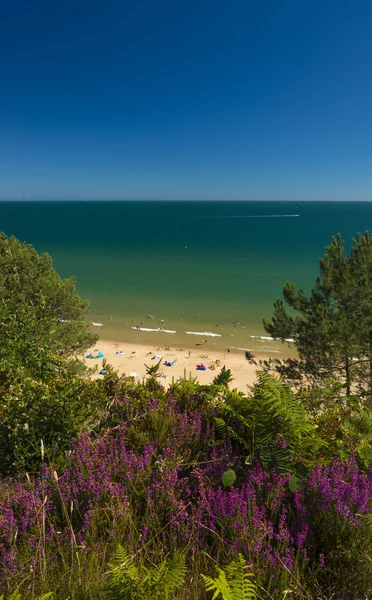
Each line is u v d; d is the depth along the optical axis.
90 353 30.38
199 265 81.94
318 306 13.55
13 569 1.82
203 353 31.38
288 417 2.71
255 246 117.50
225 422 3.12
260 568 1.85
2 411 3.38
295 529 2.10
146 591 1.57
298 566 1.86
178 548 1.97
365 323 12.45
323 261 14.07
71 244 124.94
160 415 3.22
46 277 15.02
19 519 2.23
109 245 122.88
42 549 1.91
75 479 2.48
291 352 31.50
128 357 30.30
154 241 134.25
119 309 45.75
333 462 2.46
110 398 3.74
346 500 2.12
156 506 2.25
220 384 3.80
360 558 1.84
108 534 2.13
